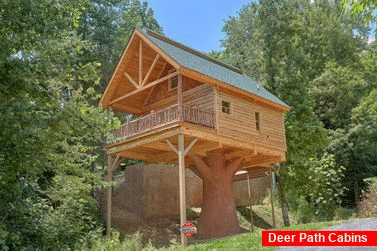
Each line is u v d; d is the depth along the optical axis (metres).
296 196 27.34
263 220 28.33
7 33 7.88
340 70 35.53
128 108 24.45
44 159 9.38
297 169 26.16
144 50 20.92
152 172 26.03
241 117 20.39
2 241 8.56
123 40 26.77
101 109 10.45
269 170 25.88
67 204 12.35
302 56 29.92
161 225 23.62
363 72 41.06
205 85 20.16
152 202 25.42
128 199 26.34
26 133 7.75
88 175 12.13
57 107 8.66
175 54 18.95
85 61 23.58
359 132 32.34
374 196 19.86
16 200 10.20
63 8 9.98
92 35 24.83
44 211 11.80
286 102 27.89
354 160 34.00
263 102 22.14
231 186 21.36
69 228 11.72
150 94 24.59
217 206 20.30
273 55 29.98
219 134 18.55
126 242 14.99
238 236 13.95
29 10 8.04
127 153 22.11
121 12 29.14
